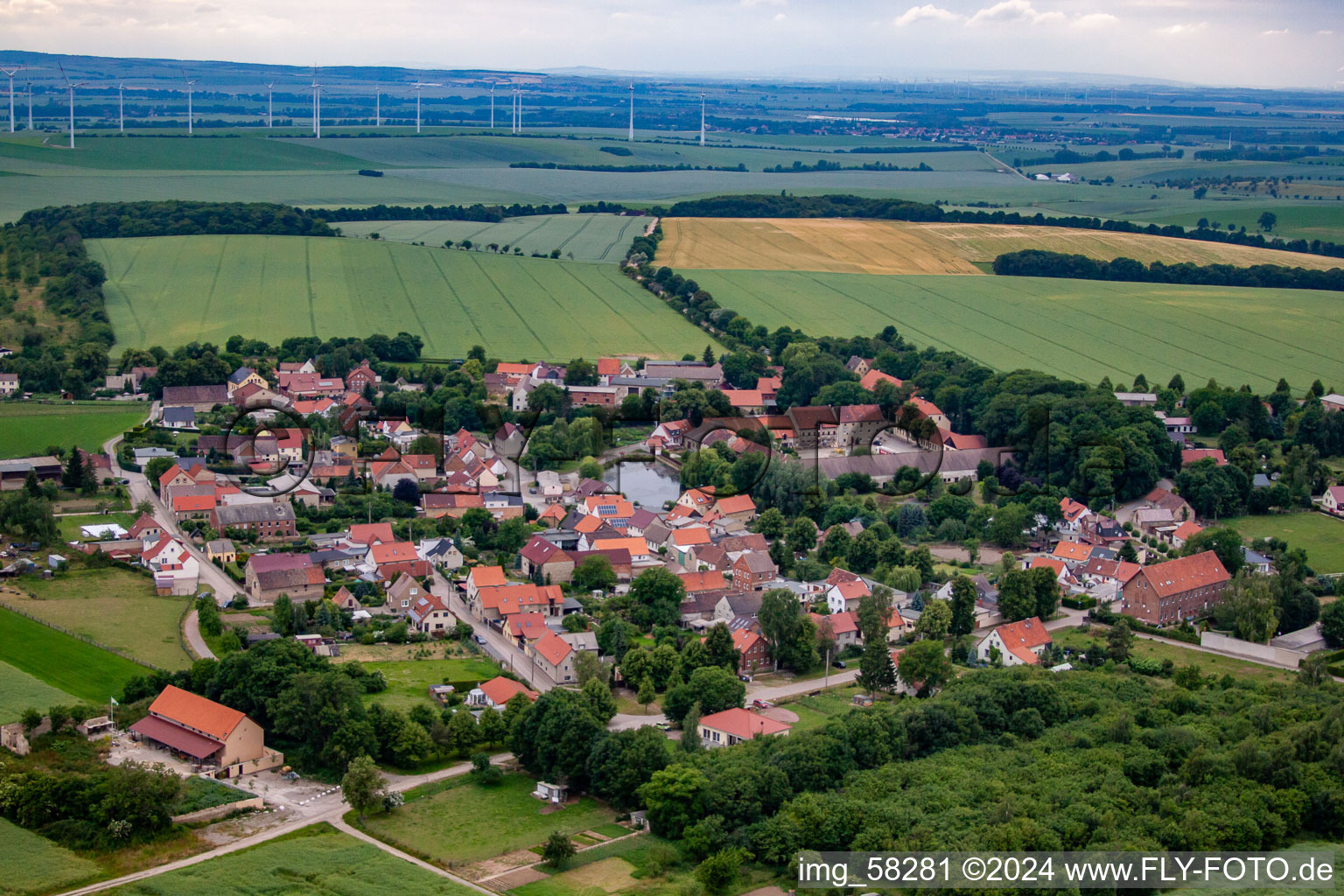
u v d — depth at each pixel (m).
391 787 165.38
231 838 149.00
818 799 153.12
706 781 153.62
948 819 149.00
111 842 143.25
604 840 151.50
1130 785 157.50
